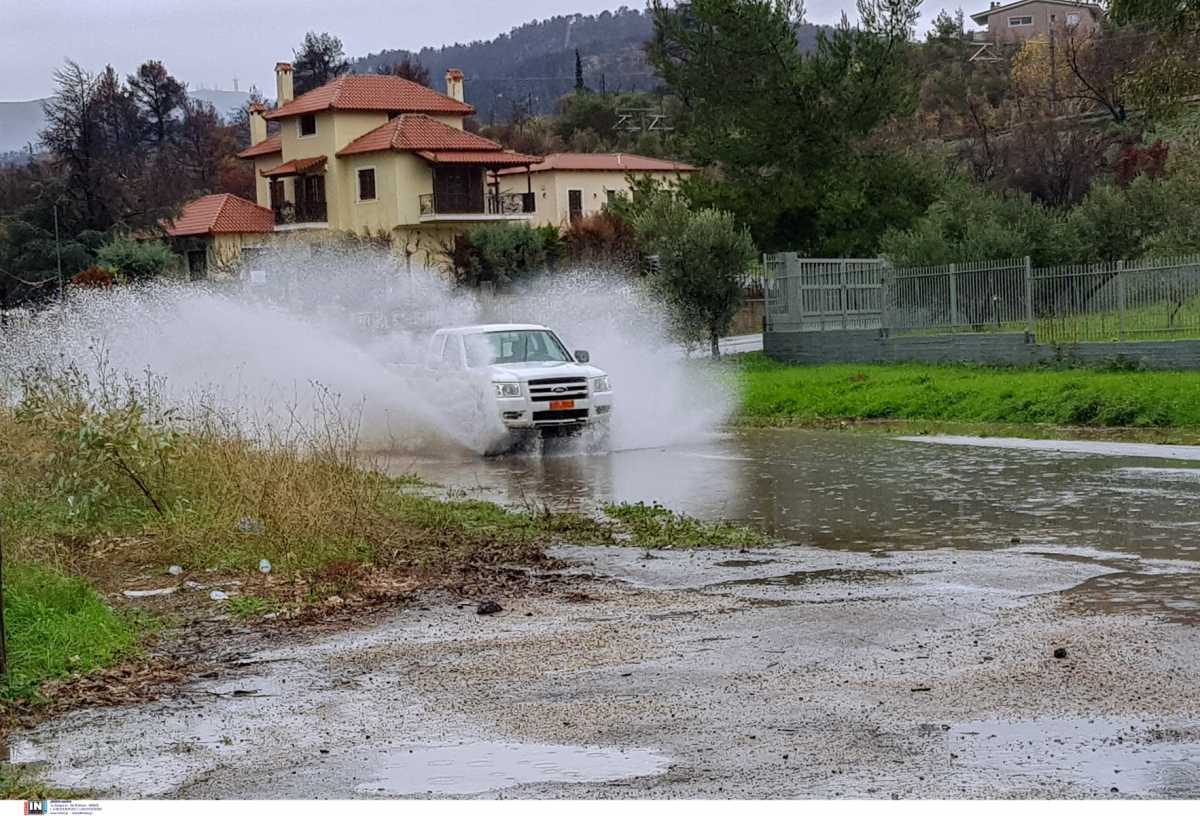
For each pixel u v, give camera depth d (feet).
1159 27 91.30
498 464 62.85
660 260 115.14
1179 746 19.71
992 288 95.96
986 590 31.07
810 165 159.43
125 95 371.15
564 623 29.94
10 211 195.21
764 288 115.75
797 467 57.16
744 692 23.62
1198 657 24.22
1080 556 34.71
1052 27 281.33
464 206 209.67
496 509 46.83
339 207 215.10
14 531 39.42
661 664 25.86
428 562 37.73
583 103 359.25
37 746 22.50
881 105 157.99
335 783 20.01
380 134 210.18
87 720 23.91
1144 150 196.44
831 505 45.93
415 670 26.48
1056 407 71.26
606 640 28.07
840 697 23.00
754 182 157.89
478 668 26.32
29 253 177.99
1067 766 19.10
